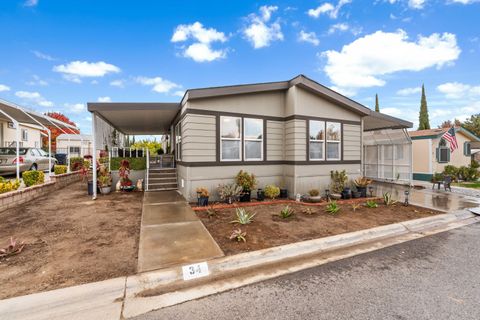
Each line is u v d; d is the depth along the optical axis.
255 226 4.97
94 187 7.61
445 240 4.52
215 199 7.40
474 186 11.36
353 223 5.27
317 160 8.37
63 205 6.66
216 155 7.39
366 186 8.87
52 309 2.36
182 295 2.67
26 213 5.79
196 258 3.43
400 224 5.25
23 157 10.64
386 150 12.84
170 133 13.17
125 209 6.22
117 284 2.77
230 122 7.62
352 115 9.25
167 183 9.15
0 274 2.93
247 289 2.80
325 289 2.79
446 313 2.34
